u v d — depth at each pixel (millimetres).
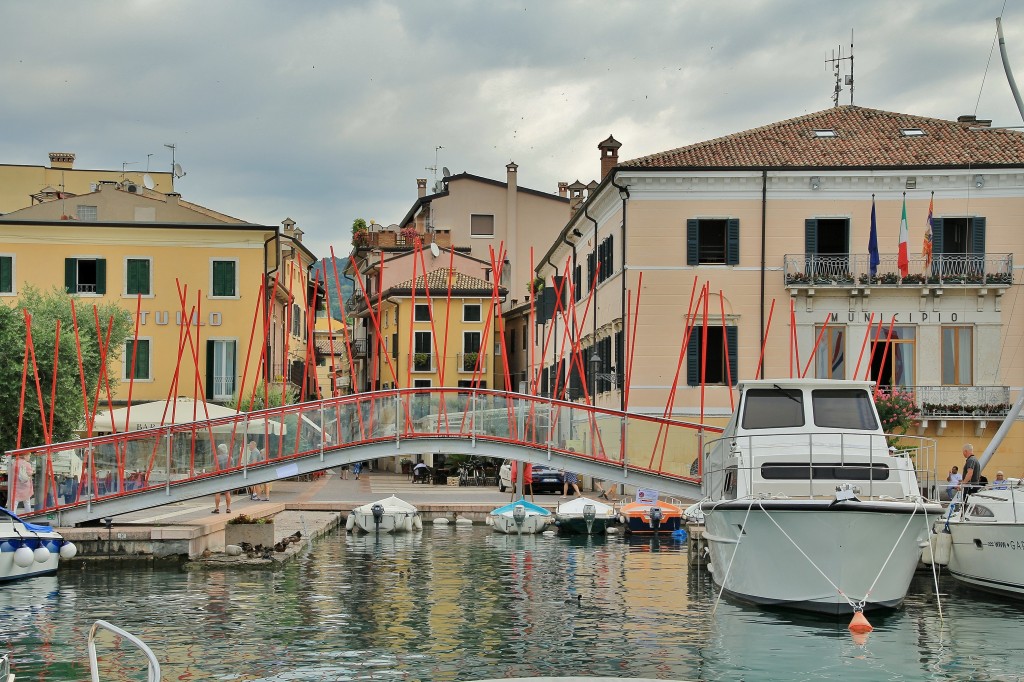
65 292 49469
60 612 23281
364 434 34250
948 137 50969
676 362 48625
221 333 58625
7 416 39750
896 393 45156
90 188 76438
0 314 40469
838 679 17719
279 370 71000
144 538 30453
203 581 27953
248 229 58938
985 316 48125
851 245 48438
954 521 27250
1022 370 47938
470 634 21344
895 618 22719
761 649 19750
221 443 33219
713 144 50844
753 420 25188
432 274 85375
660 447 34656
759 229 48719
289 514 45562
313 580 28453
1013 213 48031
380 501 43844
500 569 31297
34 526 28953
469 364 84062
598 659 19047
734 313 48656
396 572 30375
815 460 24375
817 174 48188
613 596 26094
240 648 19891
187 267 58719
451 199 87375
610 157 64125
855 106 55281
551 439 34781
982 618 22781
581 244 63000
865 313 48469
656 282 48781
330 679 17578
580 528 41688
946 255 48188
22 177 75875
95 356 43500
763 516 22391
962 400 47719
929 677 17844
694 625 22078
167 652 19500
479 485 66625
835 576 21828
